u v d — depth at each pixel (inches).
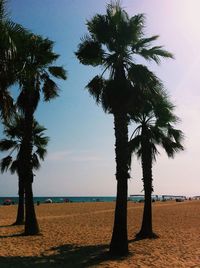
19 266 495.5
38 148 1023.6
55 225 1038.4
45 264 509.0
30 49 546.3
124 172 571.8
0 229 913.5
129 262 514.9
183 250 614.5
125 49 601.0
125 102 570.6
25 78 534.9
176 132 766.5
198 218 1263.5
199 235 812.0
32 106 793.6
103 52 604.4
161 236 784.9
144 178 766.5
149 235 757.3
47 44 745.6
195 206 2062.0
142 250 607.5
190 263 512.4
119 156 573.6
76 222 1135.0
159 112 741.9
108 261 521.7
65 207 2071.9
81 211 1704.0
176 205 2218.3
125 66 601.3
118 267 482.9
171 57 618.8
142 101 597.9
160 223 1092.5
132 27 583.5
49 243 691.4
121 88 568.4
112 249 567.5
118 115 577.6
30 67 533.0
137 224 1074.1
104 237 780.6
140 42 604.1
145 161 762.8
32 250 615.5
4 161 1040.2
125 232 571.5
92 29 601.0
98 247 645.9
